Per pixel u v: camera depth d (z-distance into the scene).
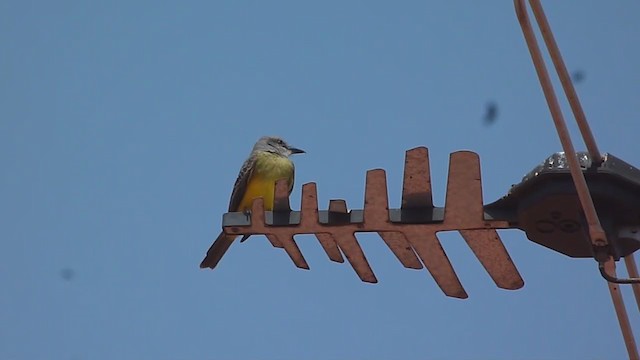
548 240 8.42
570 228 8.19
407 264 8.95
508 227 8.48
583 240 8.34
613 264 7.95
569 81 7.41
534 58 7.34
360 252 8.95
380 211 8.70
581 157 7.99
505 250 8.62
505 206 8.46
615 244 7.97
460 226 8.56
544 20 7.24
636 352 7.97
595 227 7.75
